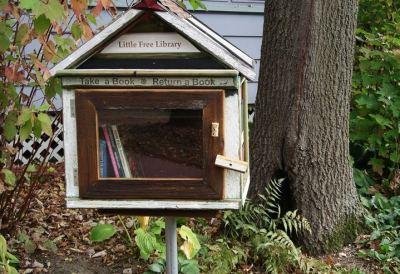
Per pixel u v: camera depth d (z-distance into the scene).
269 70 4.30
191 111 2.36
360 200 4.93
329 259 4.14
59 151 5.83
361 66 5.48
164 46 2.33
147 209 2.50
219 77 2.30
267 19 4.32
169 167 2.40
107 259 4.06
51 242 4.14
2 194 3.98
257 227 4.23
